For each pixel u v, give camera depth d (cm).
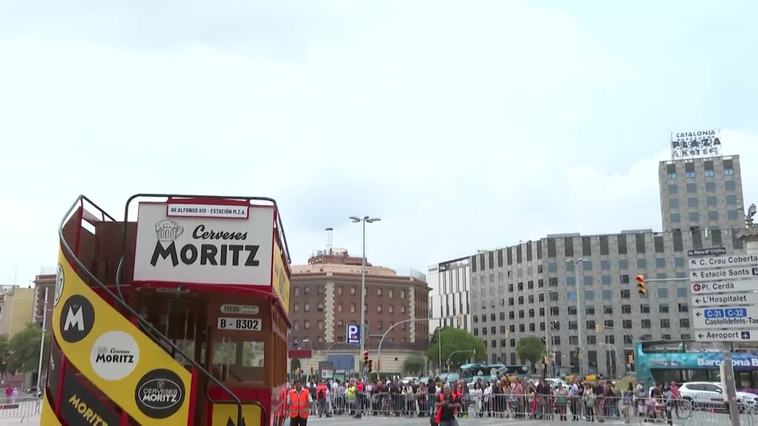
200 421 873
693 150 15250
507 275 15925
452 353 11956
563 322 14338
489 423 2872
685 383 4178
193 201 839
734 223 14375
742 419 2597
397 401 3403
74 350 712
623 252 14300
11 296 10212
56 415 711
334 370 8875
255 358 899
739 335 1191
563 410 3073
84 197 822
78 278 727
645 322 13888
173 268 825
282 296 1057
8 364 8525
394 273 12106
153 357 720
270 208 848
